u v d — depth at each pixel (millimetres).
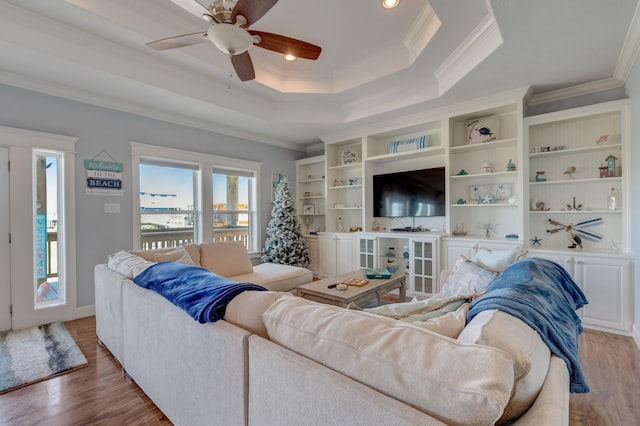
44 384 2092
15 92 3029
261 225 5492
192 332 1384
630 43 2459
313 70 3818
